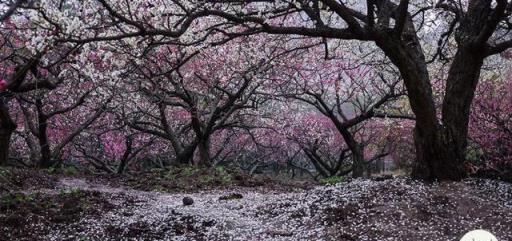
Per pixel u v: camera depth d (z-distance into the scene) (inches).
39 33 290.5
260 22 323.9
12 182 480.7
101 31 374.9
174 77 709.3
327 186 414.3
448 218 303.0
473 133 441.4
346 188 382.9
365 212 320.5
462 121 365.1
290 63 712.4
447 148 358.3
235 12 369.1
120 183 595.2
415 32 388.5
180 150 751.1
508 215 301.6
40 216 337.1
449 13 493.4
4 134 569.3
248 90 770.2
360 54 743.1
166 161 1106.7
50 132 898.7
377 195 344.8
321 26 340.5
